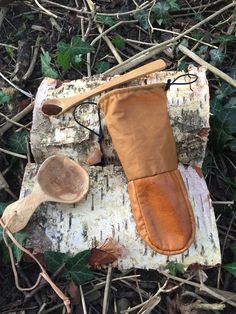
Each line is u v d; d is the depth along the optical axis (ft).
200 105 1.46
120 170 1.45
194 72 1.53
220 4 2.01
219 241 1.46
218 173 1.61
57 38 1.90
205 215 1.39
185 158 1.48
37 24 1.94
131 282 1.39
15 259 1.37
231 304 1.34
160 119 1.36
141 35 1.93
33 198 1.35
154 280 1.38
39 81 1.78
